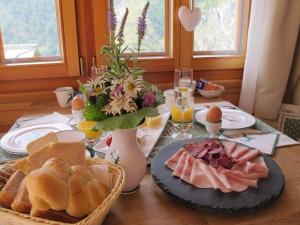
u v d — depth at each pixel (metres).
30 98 1.74
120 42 0.77
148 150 1.04
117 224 0.70
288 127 1.90
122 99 0.72
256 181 0.77
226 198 0.72
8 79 1.69
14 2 1.64
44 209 0.58
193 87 1.59
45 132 1.20
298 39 1.82
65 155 0.73
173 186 0.78
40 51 1.75
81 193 0.60
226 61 1.95
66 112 1.50
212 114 1.11
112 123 0.71
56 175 0.60
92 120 0.75
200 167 0.83
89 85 0.77
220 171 0.80
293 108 1.88
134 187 0.82
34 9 1.67
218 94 1.71
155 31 1.83
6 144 1.09
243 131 1.22
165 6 1.80
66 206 0.59
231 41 1.98
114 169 0.75
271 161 0.90
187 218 0.71
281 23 1.71
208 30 1.92
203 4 1.85
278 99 1.86
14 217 0.58
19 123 1.35
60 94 1.55
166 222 0.70
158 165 0.89
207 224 0.69
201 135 1.20
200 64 1.92
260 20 1.74
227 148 0.95
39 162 0.71
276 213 0.72
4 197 0.63
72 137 1.05
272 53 1.77
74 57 1.73
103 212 0.61
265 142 1.11
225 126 1.24
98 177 0.69
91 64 1.79
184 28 1.80
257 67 1.83
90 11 1.69
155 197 0.80
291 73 1.92
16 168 0.72
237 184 0.77
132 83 0.73
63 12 1.64
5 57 1.71
